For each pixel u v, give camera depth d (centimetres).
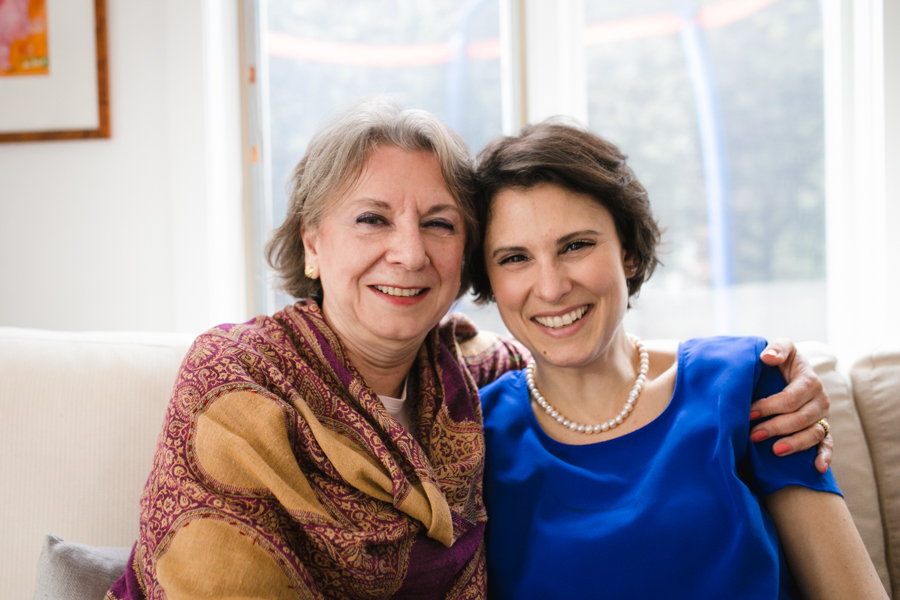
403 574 97
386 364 116
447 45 227
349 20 226
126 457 128
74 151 212
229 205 221
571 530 108
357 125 107
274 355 104
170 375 134
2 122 211
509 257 114
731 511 102
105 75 208
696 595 101
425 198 107
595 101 230
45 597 103
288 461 92
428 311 110
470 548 105
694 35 227
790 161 228
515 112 224
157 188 211
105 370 133
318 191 109
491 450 121
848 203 220
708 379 114
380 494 98
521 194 110
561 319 112
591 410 120
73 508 125
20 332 141
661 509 104
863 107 214
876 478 135
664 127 230
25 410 129
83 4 207
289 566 86
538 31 220
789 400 107
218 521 84
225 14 219
